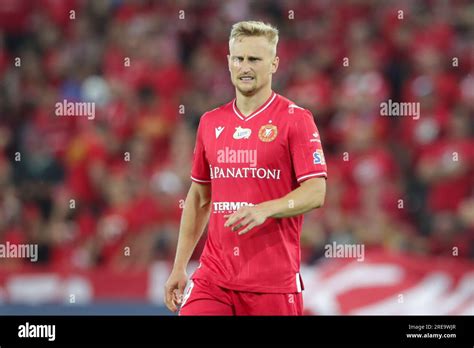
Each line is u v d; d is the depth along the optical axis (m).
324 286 30.88
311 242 35.50
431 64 49.66
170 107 48.69
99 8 57.06
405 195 40.69
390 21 54.06
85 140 44.75
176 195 39.19
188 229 19.34
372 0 55.47
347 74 50.59
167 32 55.22
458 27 53.56
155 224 38.00
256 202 18.05
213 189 18.50
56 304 32.19
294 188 18.27
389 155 42.97
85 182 42.16
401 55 51.91
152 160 44.69
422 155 43.56
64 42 55.47
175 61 53.56
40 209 42.22
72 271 32.38
